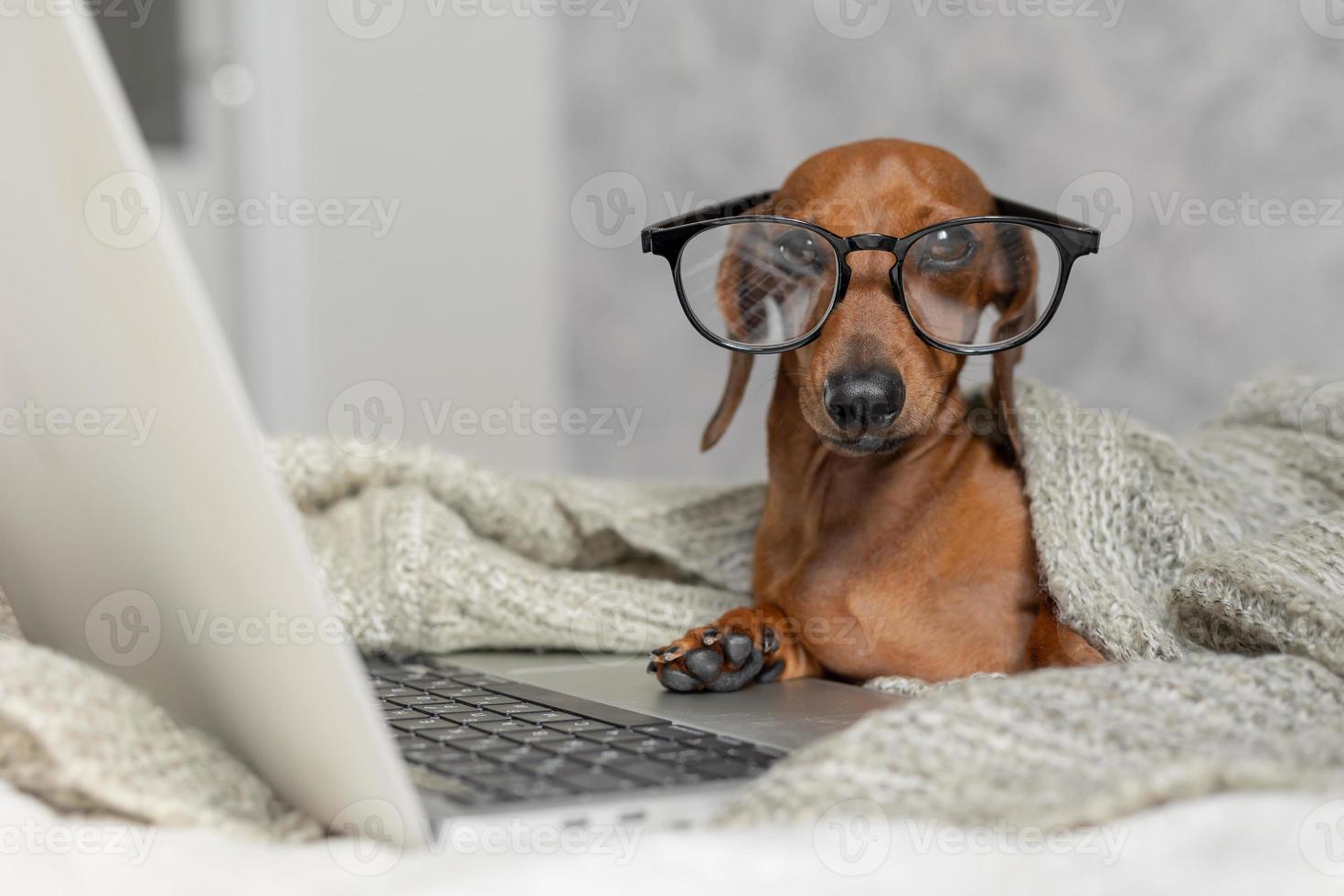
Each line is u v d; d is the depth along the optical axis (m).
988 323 1.31
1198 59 2.42
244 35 3.41
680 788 0.78
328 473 1.69
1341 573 1.08
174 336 0.63
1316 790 0.65
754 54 3.27
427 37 3.66
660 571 1.75
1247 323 2.35
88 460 0.76
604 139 3.64
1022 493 1.39
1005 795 0.70
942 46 2.87
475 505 1.67
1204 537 1.34
